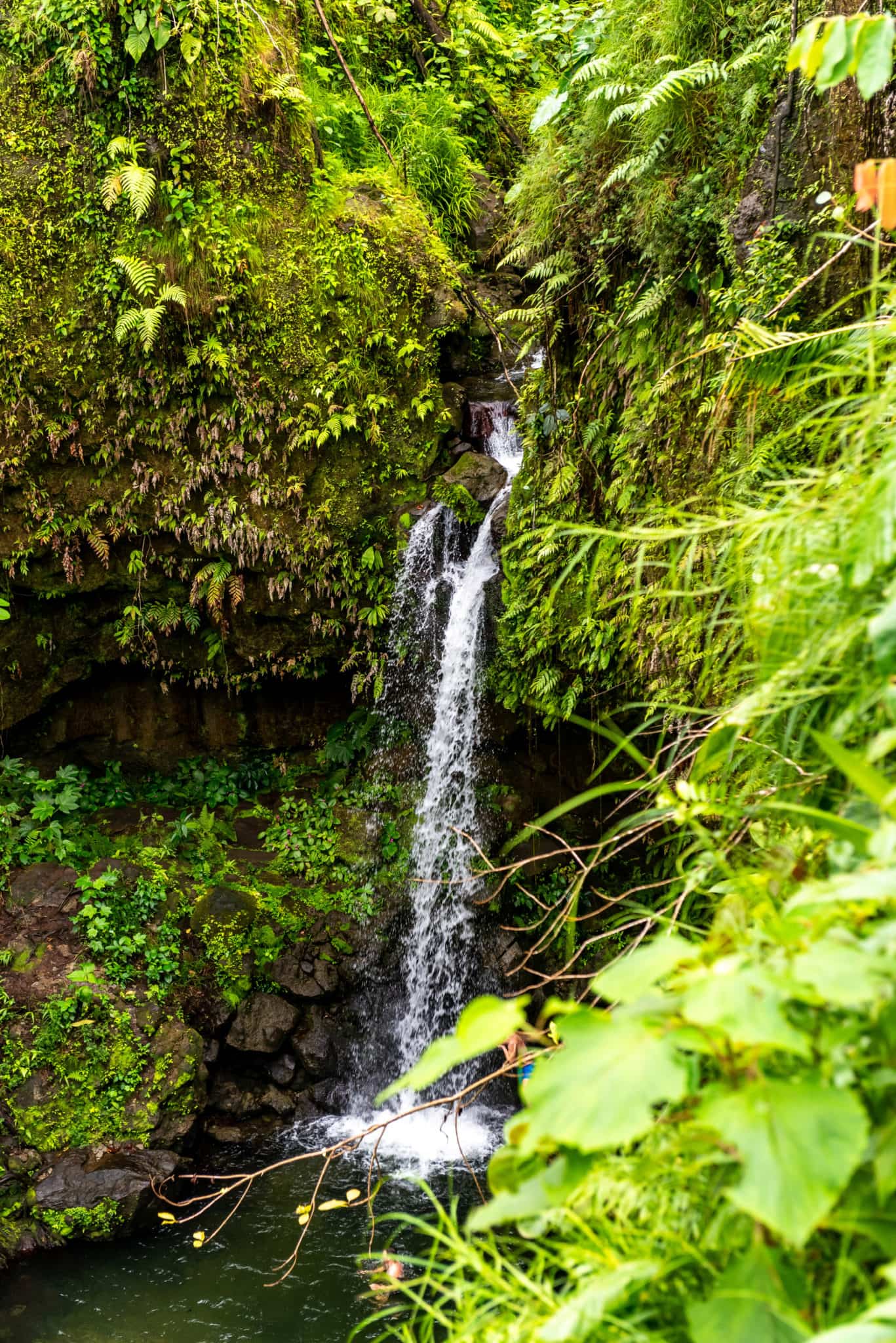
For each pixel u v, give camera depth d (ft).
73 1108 18.25
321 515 24.34
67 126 22.66
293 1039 21.68
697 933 5.97
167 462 23.90
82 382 23.11
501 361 23.85
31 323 22.72
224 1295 14.88
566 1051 3.69
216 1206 17.39
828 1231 3.78
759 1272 3.49
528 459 20.52
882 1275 3.63
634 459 15.84
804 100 12.40
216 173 23.32
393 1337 13.46
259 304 23.50
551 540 18.76
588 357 18.29
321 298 23.99
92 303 22.94
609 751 21.63
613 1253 4.15
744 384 11.21
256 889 23.50
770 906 4.35
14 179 22.48
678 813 5.72
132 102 22.70
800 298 12.13
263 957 22.21
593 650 17.70
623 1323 3.76
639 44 15.90
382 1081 22.31
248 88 23.63
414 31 33.96
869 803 4.75
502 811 23.73
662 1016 3.75
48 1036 18.71
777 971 3.66
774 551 5.93
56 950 20.22
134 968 20.59
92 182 22.72
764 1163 3.08
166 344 23.08
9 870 22.04
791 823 5.67
